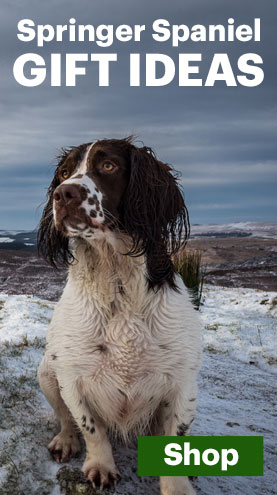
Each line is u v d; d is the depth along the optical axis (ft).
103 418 3.44
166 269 3.34
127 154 3.39
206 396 5.09
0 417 3.86
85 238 3.17
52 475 3.34
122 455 3.59
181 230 3.63
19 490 3.19
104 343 3.23
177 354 3.22
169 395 3.32
